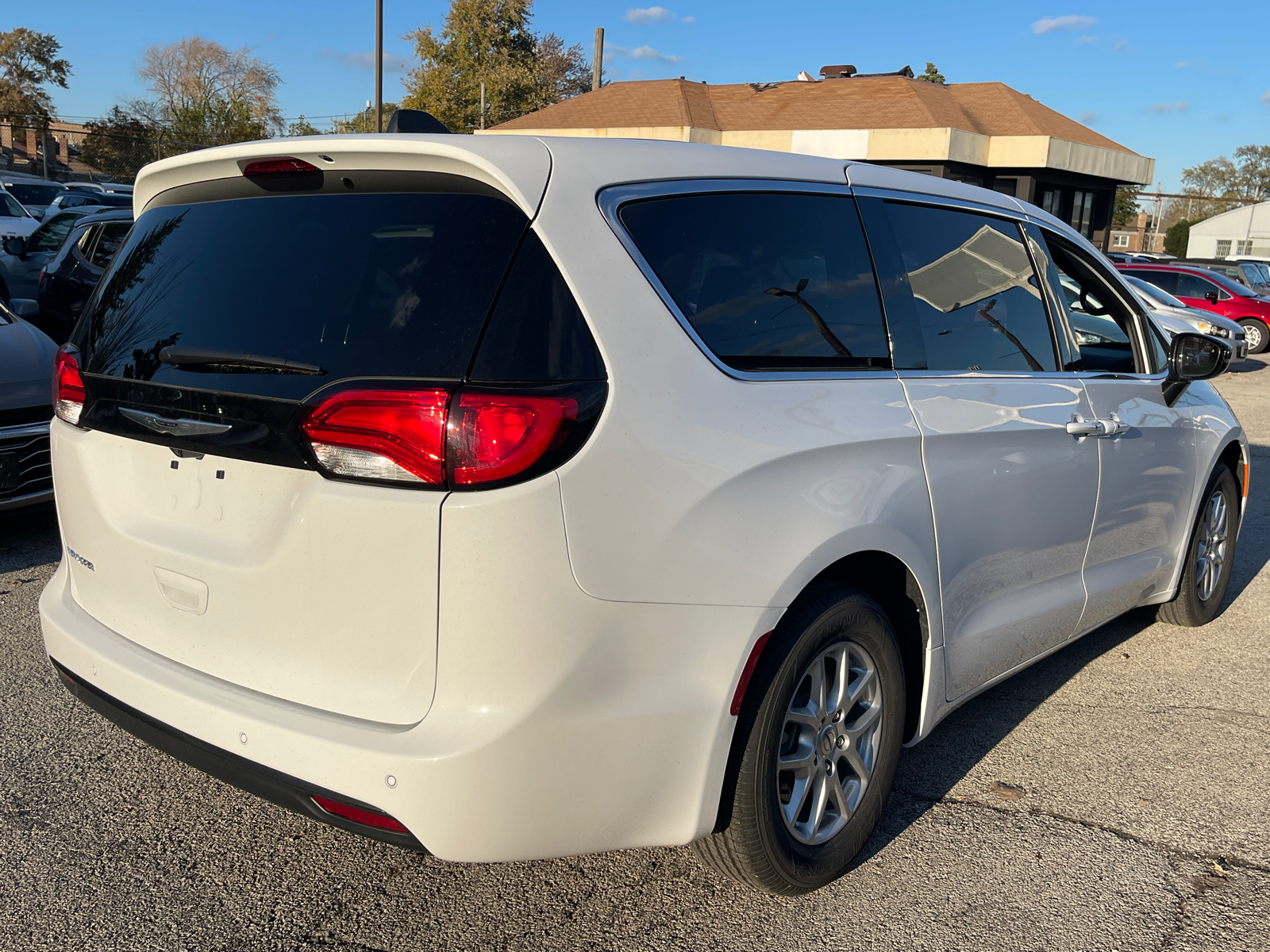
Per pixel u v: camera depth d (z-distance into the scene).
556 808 1.94
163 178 2.46
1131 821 2.89
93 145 61.34
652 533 1.96
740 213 2.36
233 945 2.28
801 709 2.36
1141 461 3.60
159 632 2.29
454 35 50.38
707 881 2.57
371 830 1.91
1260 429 10.40
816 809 2.44
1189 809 2.96
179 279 2.31
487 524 1.81
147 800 2.88
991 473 2.79
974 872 2.62
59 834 2.69
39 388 4.86
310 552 1.96
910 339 2.68
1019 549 2.99
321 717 1.96
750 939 2.34
